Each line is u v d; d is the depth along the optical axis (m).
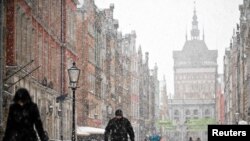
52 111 53.75
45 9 51.31
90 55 81.12
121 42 116.38
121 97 115.75
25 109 13.75
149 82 168.88
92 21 82.88
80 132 68.25
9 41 38.56
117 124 20.09
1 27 34.47
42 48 49.97
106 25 97.94
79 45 75.88
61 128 57.94
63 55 59.56
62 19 59.47
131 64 132.62
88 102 78.00
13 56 38.53
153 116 175.75
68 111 63.62
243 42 100.88
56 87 57.03
